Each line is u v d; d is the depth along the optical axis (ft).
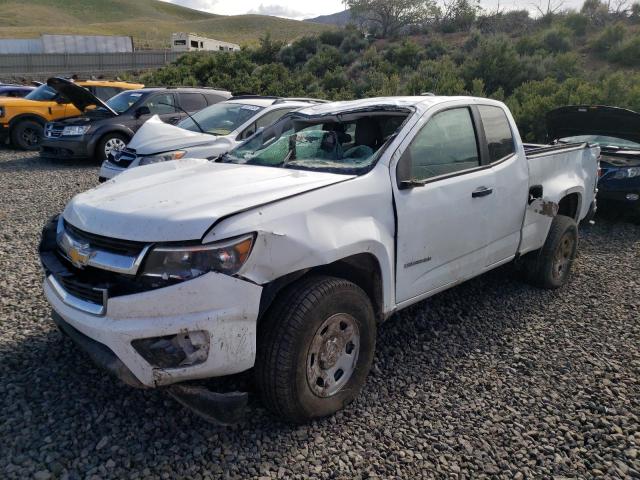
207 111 29.55
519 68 65.67
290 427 10.36
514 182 14.87
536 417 11.00
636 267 20.80
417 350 13.62
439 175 12.90
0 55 111.34
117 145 40.06
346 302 10.29
